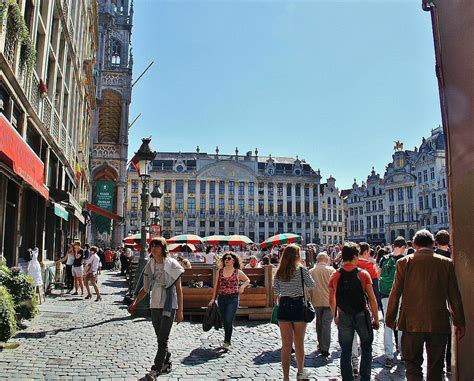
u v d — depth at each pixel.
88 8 29.00
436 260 4.62
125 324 10.17
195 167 91.00
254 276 11.94
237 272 8.23
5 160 9.48
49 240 19.02
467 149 3.77
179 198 89.12
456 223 4.02
